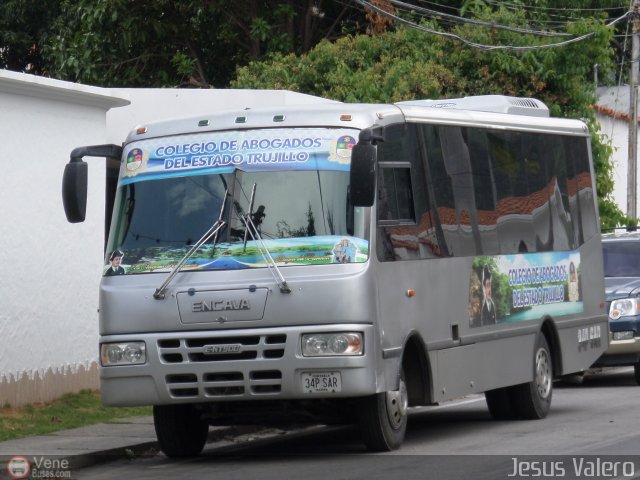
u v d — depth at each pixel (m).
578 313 26.23
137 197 19.56
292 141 19.05
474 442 20.62
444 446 20.17
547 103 51.25
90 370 27.23
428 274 20.27
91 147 19.69
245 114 19.47
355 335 17.98
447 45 50.44
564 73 51.28
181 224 19.09
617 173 66.88
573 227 26.36
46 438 21.83
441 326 20.62
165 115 34.16
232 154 19.22
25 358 25.16
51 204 26.19
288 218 18.62
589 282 26.97
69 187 18.98
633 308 30.66
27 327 25.28
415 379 20.22
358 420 19.28
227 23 55.41
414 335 19.66
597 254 27.50
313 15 55.75
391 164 19.48
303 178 18.80
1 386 24.39
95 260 27.53
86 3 54.88
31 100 25.66
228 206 18.92
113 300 18.94
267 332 18.09
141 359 18.67
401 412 19.75
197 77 56.31
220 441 23.09
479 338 21.92
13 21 61.38
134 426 23.48
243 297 18.23
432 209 20.77
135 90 34.19
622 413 24.61
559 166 25.98
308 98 35.22
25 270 25.33
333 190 18.62
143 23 54.88
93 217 27.47
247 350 18.19
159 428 20.28
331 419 19.62
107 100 27.80
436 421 24.80
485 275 22.36
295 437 23.34
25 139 25.47
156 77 56.53
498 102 25.89
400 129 20.12
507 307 23.11
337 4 57.34
